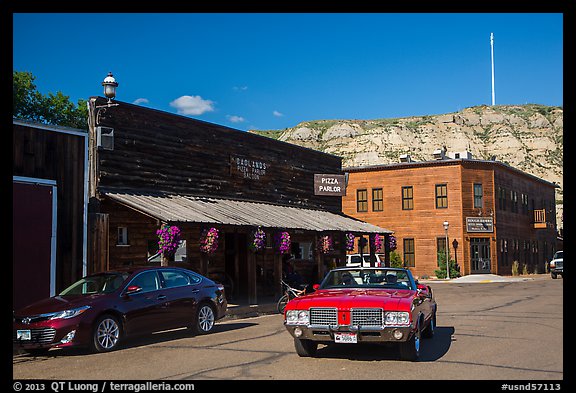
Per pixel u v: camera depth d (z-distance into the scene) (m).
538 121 138.12
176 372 8.85
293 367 9.05
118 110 18.53
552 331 13.23
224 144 23.36
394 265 43.72
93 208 17.12
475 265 44.12
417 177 45.53
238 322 16.94
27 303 14.67
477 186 44.81
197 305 13.66
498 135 131.12
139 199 17.89
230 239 24.16
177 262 20.75
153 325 12.38
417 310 9.61
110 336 11.39
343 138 138.75
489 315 16.95
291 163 27.84
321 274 24.56
